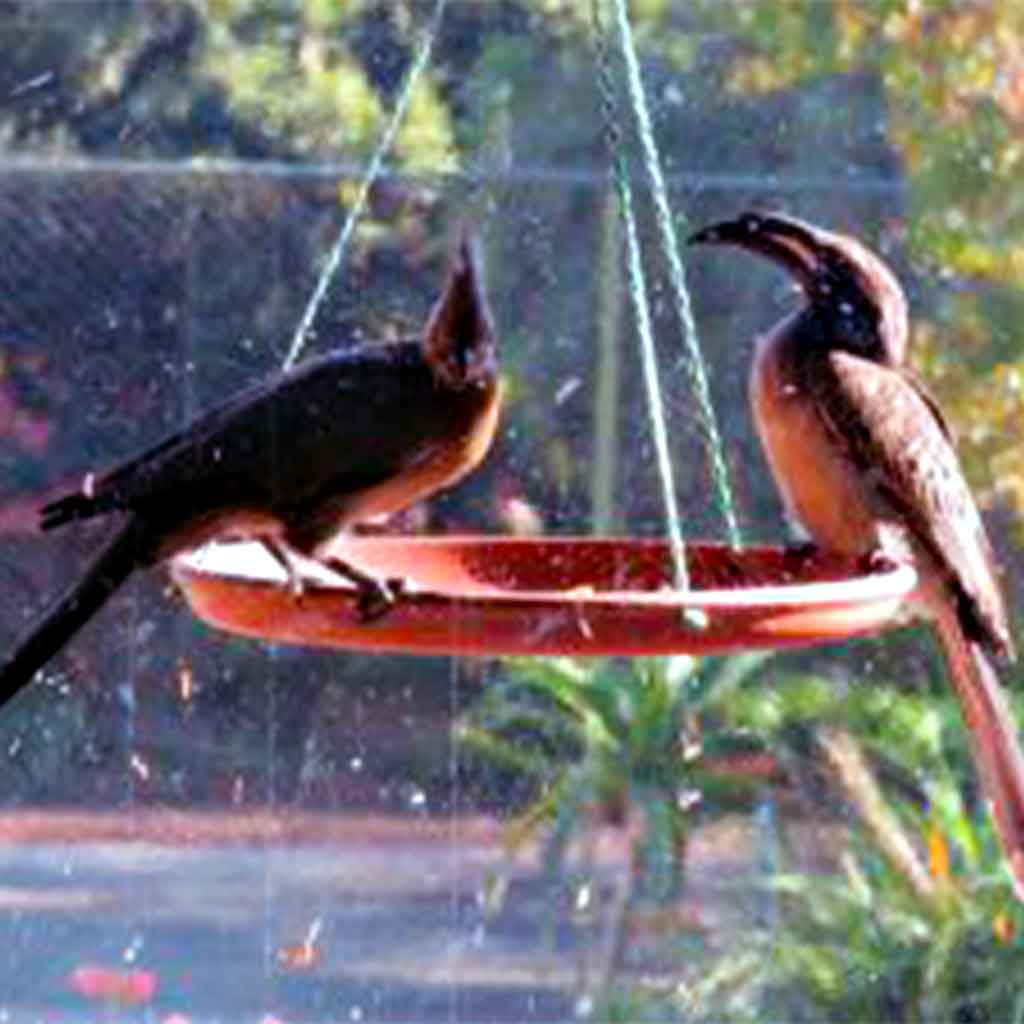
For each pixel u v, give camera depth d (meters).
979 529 9.16
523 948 13.25
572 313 15.24
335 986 13.60
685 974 12.36
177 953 13.95
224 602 7.21
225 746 15.11
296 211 15.11
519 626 6.90
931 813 11.77
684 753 12.64
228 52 16.80
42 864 14.80
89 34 16.83
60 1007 13.48
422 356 7.69
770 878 11.96
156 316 15.00
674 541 7.52
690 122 16.19
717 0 16.20
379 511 7.69
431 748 14.86
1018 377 14.77
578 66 16.48
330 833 14.95
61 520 7.54
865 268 9.23
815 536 9.23
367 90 16.66
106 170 14.92
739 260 14.97
